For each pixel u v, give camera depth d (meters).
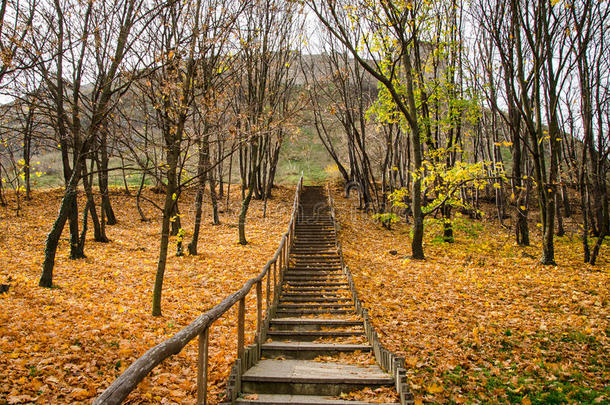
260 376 4.37
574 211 25.78
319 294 9.62
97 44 8.71
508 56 13.27
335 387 4.29
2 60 7.60
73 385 4.31
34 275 10.27
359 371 4.75
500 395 4.71
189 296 9.50
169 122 8.68
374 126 27.23
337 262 13.95
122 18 8.70
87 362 4.91
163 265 7.96
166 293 9.65
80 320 6.71
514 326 7.34
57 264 11.91
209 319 3.24
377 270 13.03
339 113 22.98
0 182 20.16
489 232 21.00
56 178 29.58
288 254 13.51
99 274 11.11
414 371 5.34
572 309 8.38
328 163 39.31
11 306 7.13
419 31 14.48
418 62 15.81
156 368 4.88
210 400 4.12
